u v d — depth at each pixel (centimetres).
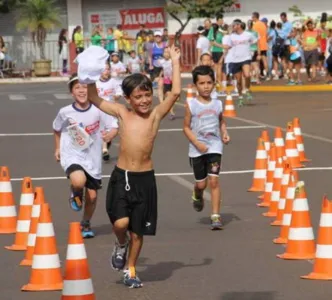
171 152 2709
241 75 4016
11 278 1298
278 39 5178
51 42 7125
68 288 1095
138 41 6288
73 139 1557
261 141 2078
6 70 6838
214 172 1639
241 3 7000
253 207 1858
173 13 6738
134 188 1220
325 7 6950
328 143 2789
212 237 1569
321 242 1258
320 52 5441
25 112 3991
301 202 1387
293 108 3816
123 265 1246
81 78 1216
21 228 1510
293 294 1177
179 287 1230
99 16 7331
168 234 1602
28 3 6888
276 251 1444
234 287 1223
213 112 1645
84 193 1612
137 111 1232
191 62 6625
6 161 2605
